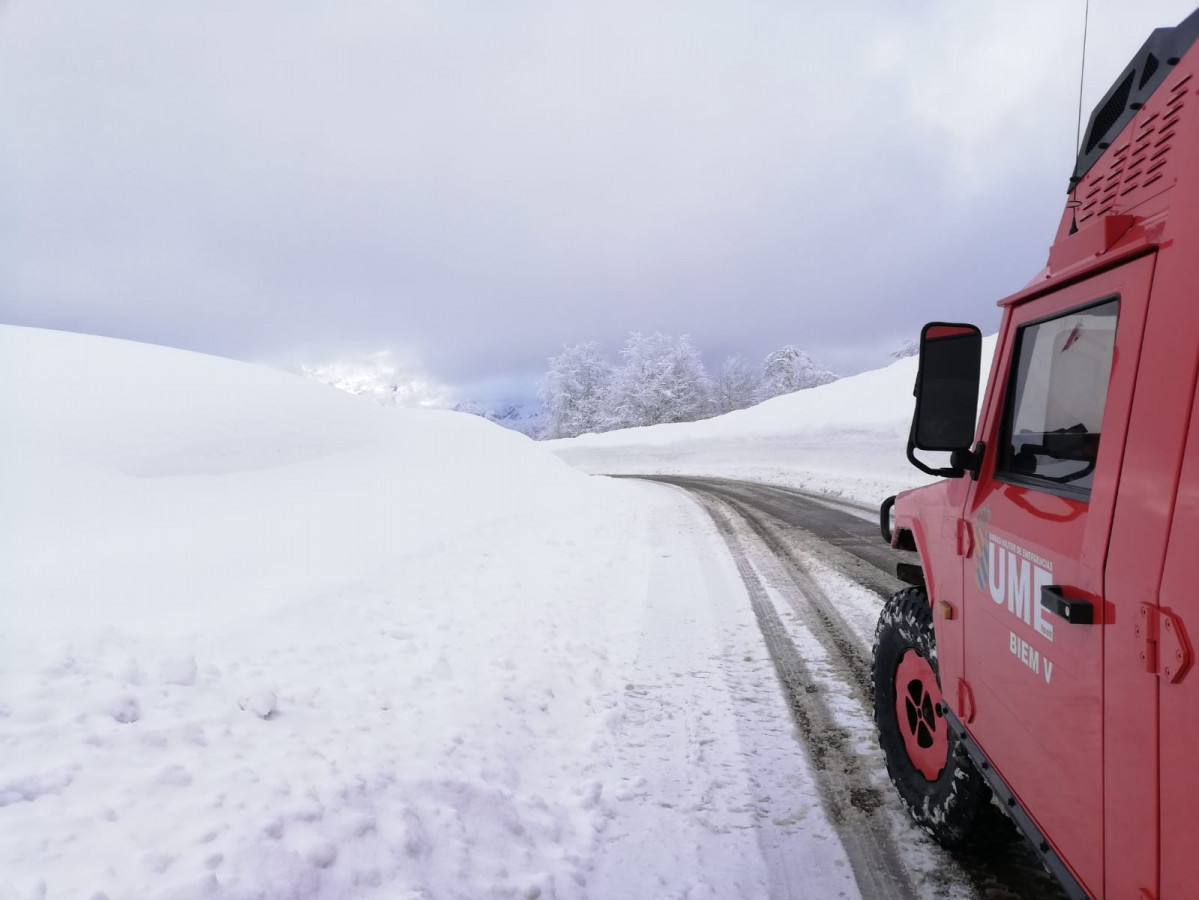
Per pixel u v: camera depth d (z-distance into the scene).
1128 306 1.28
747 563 7.84
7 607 4.38
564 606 6.29
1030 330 1.82
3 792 2.30
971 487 2.10
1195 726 0.96
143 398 11.75
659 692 4.36
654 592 6.85
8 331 13.47
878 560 7.50
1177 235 1.14
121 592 4.97
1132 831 1.16
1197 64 1.15
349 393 18.45
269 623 4.66
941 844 2.57
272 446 12.27
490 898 2.44
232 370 15.04
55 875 2.01
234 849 2.26
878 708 2.93
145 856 2.14
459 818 2.84
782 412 27.16
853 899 2.35
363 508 9.70
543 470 18.59
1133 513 1.17
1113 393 1.30
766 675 4.48
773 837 2.76
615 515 12.80
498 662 4.69
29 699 2.87
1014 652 1.72
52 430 9.85
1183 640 0.99
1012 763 1.75
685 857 2.70
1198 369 1.03
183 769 2.64
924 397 1.95
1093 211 1.58
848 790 3.05
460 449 17.48
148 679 3.31
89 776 2.50
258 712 3.29
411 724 3.57
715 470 25.41
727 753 3.49
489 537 9.04
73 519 7.72
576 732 3.89
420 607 5.75
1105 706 1.25
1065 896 2.26
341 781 2.79
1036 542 1.57
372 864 2.42
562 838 2.89
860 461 17.25
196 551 6.38
